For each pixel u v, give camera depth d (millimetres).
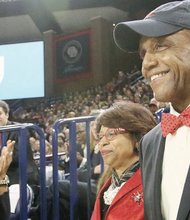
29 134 2666
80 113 11453
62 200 2395
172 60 812
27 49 13547
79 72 13227
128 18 13109
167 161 876
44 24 13617
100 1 12812
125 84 12078
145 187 922
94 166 2521
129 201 1347
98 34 12969
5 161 2031
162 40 832
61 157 3473
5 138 2197
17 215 2275
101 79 12906
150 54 850
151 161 934
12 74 13594
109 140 1569
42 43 13523
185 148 836
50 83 13414
